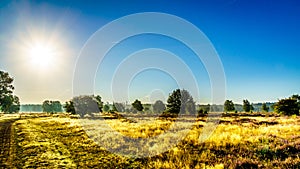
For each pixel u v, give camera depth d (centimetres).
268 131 2025
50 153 1677
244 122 3231
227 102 7688
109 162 1382
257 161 1104
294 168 982
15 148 1942
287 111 4447
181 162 1220
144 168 1216
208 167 1093
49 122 4509
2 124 4647
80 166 1330
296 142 1382
